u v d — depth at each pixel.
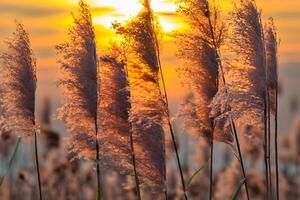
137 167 8.31
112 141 8.33
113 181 15.45
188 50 8.34
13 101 8.56
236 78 7.90
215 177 14.49
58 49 8.34
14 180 14.16
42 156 15.81
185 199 7.92
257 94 7.82
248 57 7.87
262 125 7.88
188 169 14.84
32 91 8.55
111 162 8.30
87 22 8.29
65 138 8.43
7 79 8.56
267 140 7.86
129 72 8.23
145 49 8.12
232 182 13.30
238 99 7.80
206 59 8.32
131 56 8.20
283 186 17.77
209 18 8.25
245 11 7.89
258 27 7.87
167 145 8.52
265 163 7.88
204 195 14.19
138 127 8.23
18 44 8.58
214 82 8.36
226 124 8.15
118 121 8.32
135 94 8.22
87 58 8.30
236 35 7.91
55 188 15.35
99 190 8.24
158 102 8.16
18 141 9.05
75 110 8.35
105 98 8.34
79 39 8.34
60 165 15.35
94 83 8.29
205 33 8.30
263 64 7.84
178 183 13.71
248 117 7.89
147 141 8.24
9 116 8.58
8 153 14.22
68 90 8.36
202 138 8.43
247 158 12.32
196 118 8.40
